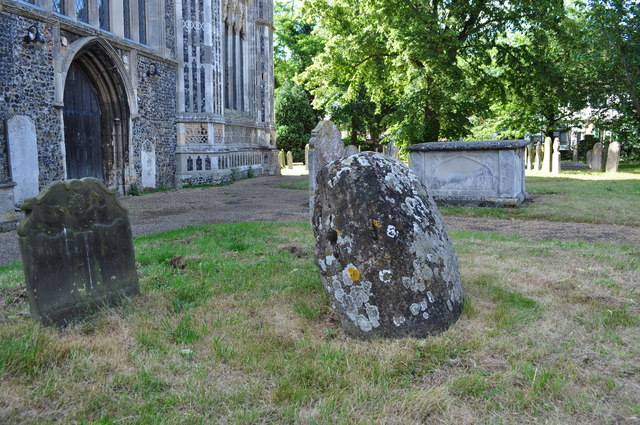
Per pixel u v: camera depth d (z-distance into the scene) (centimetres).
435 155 1249
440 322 366
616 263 580
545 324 383
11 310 434
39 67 1190
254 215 1162
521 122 2689
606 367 313
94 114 1541
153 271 561
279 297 461
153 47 1831
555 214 1042
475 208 1176
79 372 309
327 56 2084
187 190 1847
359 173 385
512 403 272
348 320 370
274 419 263
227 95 2423
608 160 2261
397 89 2297
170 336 369
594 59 2177
